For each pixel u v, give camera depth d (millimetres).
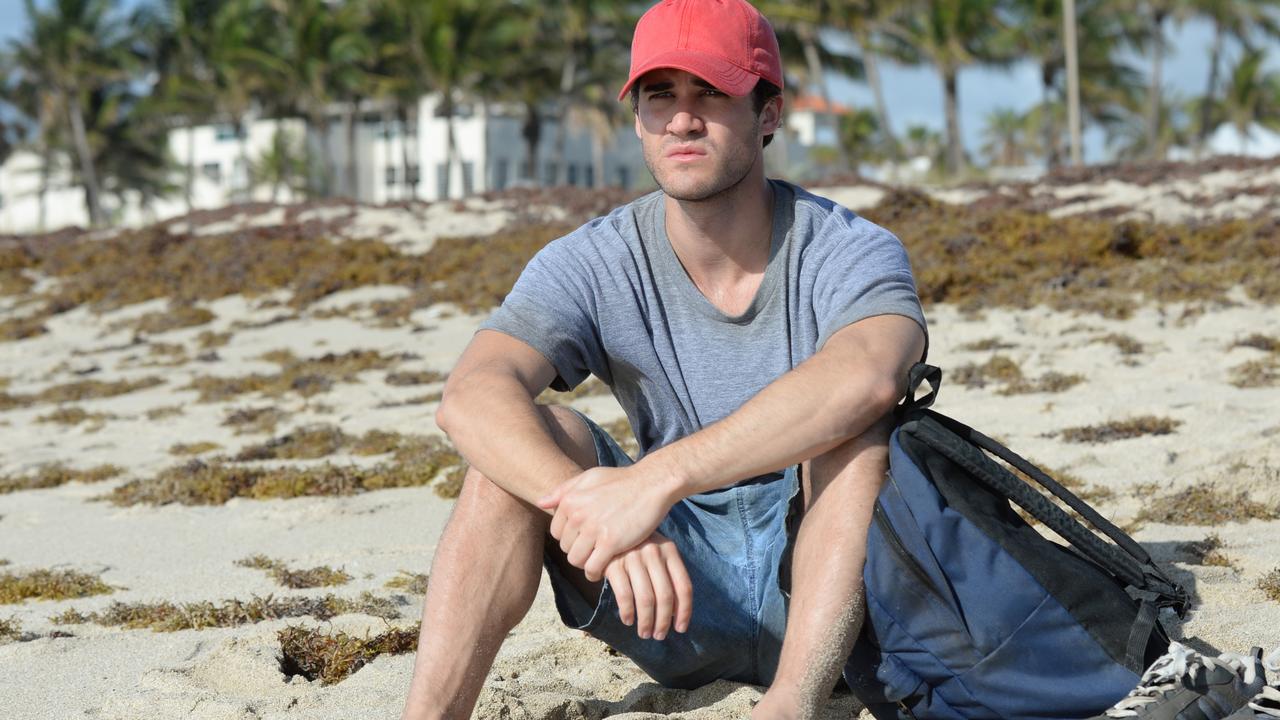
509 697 2787
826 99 41594
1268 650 3096
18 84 62844
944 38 39719
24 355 13875
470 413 2381
